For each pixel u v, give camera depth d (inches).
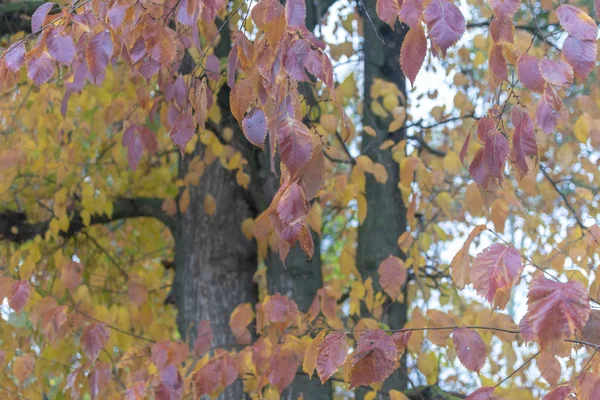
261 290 171.3
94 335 111.0
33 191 174.6
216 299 155.7
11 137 164.2
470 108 139.2
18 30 157.0
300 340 110.0
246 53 66.8
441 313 107.1
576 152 143.0
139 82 139.9
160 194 185.8
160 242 205.3
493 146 67.2
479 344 76.9
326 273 197.9
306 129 58.8
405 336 76.9
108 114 146.6
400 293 138.8
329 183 144.6
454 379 157.1
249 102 66.6
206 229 158.9
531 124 65.0
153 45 73.4
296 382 143.5
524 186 119.2
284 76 61.5
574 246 115.1
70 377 113.4
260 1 63.2
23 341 154.6
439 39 55.9
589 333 70.4
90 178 166.4
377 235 152.1
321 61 60.9
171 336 190.1
